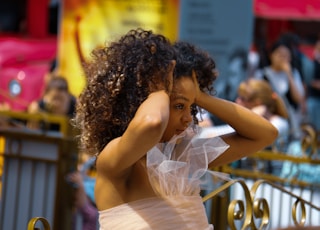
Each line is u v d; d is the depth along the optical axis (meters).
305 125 14.35
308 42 21.61
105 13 15.18
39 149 11.07
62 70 15.45
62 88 14.17
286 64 17.81
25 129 11.38
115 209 5.45
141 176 5.47
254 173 11.31
